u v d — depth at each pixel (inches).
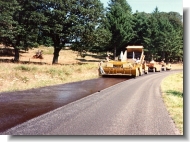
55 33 1496.1
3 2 1248.8
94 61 2084.2
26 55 2111.2
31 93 508.7
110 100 447.2
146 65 1314.0
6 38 1424.7
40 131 256.5
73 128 268.4
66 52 2605.8
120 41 2181.3
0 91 514.3
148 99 467.8
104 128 270.7
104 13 1676.9
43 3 1513.3
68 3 1510.8
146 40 2469.2
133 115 333.4
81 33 1536.7
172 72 1450.5
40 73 840.9
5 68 810.8
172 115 337.4
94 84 710.5
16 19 1541.6
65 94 508.7
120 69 972.6
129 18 2578.7
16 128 266.1
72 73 970.1
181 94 550.0
